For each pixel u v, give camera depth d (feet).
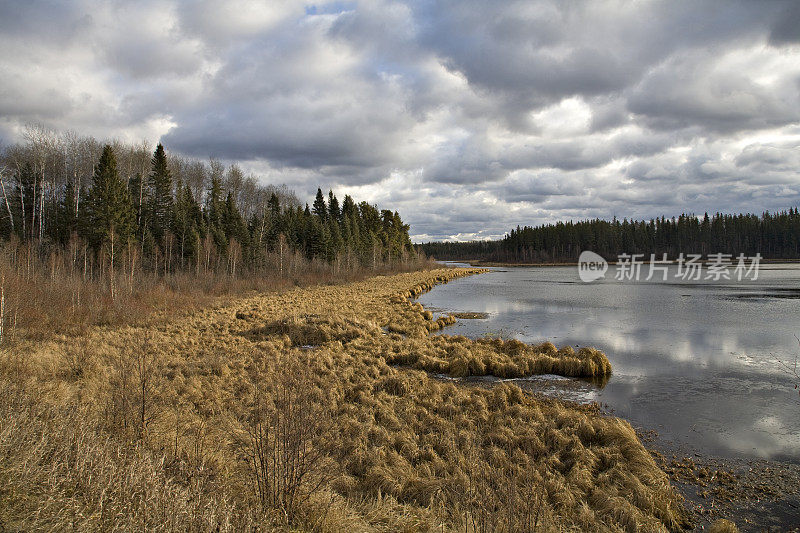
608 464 27.12
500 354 55.93
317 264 203.72
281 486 17.34
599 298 125.29
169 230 164.04
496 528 16.02
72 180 172.86
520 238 472.85
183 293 113.70
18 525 12.39
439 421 32.71
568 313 97.25
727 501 24.17
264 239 198.29
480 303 119.55
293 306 101.45
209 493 16.34
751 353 58.80
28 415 20.34
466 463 25.36
